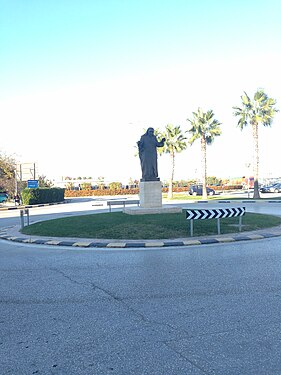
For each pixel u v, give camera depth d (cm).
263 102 3753
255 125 3784
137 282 677
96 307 542
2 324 485
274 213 2078
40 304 566
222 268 765
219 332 432
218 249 1005
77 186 6962
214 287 624
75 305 556
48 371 354
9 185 4766
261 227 1378
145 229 1320
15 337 439
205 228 1329
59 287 665
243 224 1415
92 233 1310
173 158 4394
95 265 848
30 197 3931
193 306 529
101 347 403
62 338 431
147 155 1897
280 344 396
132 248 1075
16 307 555
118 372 347
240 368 347
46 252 1053
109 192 6556
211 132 3919
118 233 1286
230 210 1260
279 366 349
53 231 1396
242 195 4522
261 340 407
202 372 342
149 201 1889
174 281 673
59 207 3538
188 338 418
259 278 673
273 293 579
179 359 368
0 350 405
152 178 1902
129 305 545
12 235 1411
